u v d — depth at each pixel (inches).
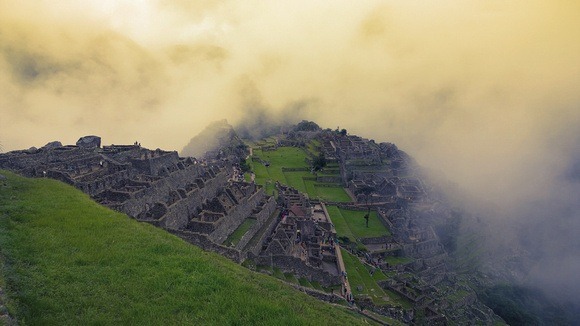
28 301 1140.5
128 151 4220.0
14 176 2514.8
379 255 5260.8
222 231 3292.3
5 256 1371.8
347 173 7618.1
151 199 3235.7
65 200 2149.4
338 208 6299.2
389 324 3048.7
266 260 3250.5
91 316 1155.3
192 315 1251.8
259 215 4030.5
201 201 3754.9
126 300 1274.6
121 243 1696.6
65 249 1533.0
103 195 2979.8
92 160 3725.4
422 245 5757.9
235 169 6269.7
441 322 4065.0
